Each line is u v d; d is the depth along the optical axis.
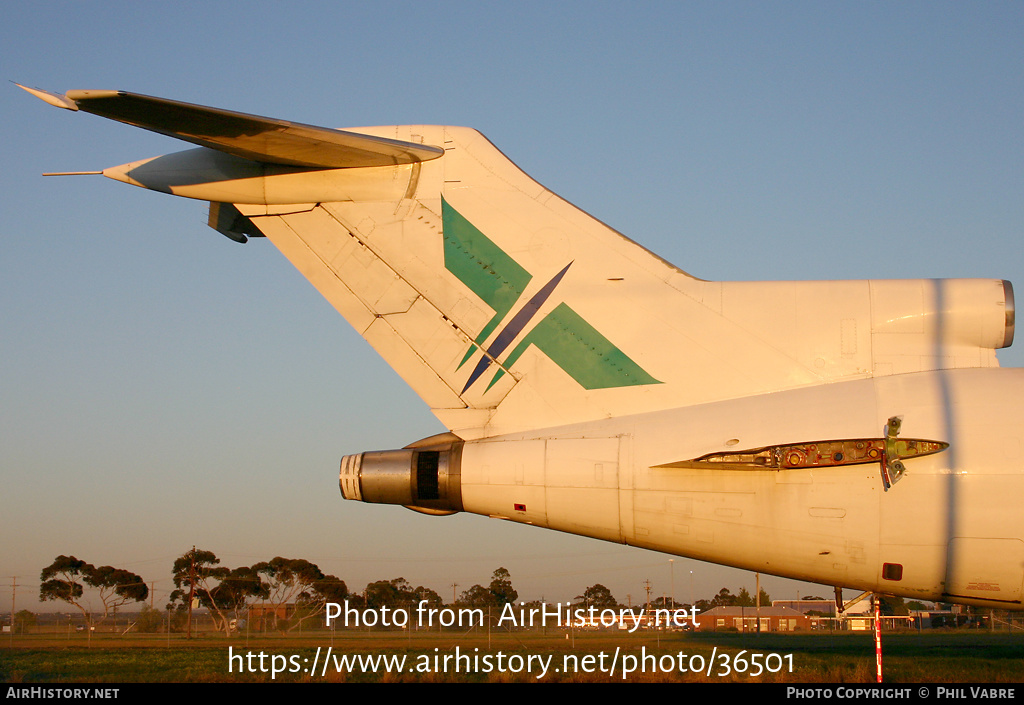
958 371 7.38
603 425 7.63
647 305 7.90
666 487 7.27
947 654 27.77
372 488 7.78
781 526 7.05
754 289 7.88
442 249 8.09
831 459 6.98
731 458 7.13
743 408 7.43
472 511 7.72
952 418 6.95
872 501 6.91
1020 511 6.67
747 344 7.71
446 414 7.93
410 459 7.75
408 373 8.01
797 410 7.28
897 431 6.84
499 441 7.73
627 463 7.37
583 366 7.83
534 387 7.85
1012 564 6.68
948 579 6.85
